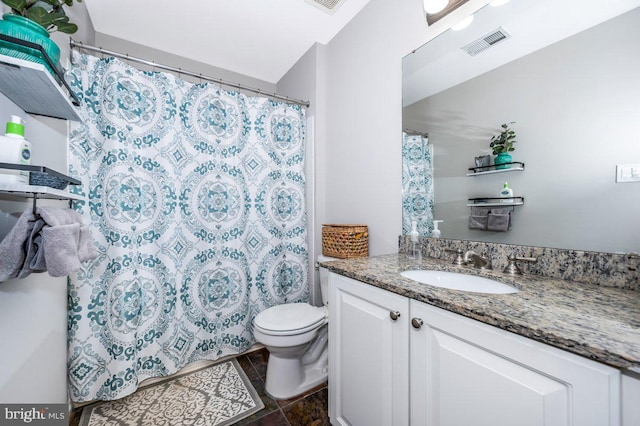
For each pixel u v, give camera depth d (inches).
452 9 46.6
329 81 78.4
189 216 64.4
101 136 54.6
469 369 26.0
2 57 24.0
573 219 33.7
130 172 56.2
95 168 53.7
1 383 28.7
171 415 50.8
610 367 18.0
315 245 81.6
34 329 36.2
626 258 29.8
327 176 80.4
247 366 67.3
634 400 17.2
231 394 56.9
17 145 27.6
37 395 36.9
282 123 78.6
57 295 44.4
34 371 36.2
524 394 22.2
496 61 41.5
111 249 54.3
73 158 50.9
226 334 69.0
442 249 49.1
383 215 61.5
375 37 62.6
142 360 58.0
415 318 30.9
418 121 53.3
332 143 77.8
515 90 39.2
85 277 51.8
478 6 43.9
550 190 35.6
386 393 35.2
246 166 72.9
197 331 65.4
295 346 54.6
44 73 26.9
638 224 29.0
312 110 80.2
